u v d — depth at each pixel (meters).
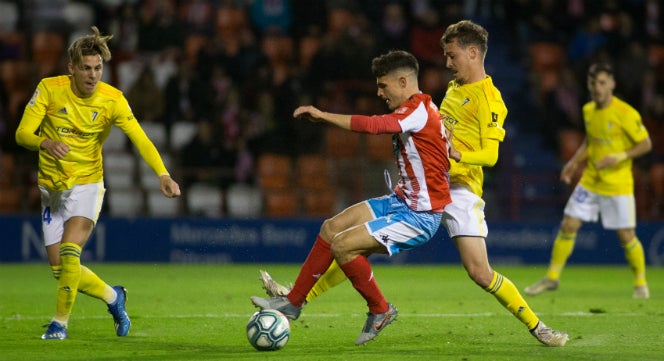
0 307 35.34
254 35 77.44
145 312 33.88
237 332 28.14
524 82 80.50
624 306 36.81
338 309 35.09
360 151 71.38
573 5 81.88
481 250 24.72
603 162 39.94
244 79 69.94
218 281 48.75
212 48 70.25
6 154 65.81
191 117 68.12
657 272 58.97
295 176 68.19
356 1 80.00
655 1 81.38
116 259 61.56
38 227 60.66
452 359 22.52
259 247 62.66
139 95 67.62
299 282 24.42
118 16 75.19
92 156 26.33
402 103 23.92
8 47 75.19
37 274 52.12
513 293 24.62
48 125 25.95
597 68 41.25
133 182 67.31
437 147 23.70
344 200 68.75
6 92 68.00
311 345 25.20
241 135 67.38
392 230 23.67
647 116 74.50
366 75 71.31
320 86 70.75
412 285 47.81
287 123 69.06
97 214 26.59
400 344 25.39
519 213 71.38
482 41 25.98
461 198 25.00
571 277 54.34
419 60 74.81
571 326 29.92
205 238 62.34
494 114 25.64
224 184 65.88
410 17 79.31
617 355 23.33
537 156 75.44
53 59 75.19
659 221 64.06
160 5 73.44
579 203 41.62
